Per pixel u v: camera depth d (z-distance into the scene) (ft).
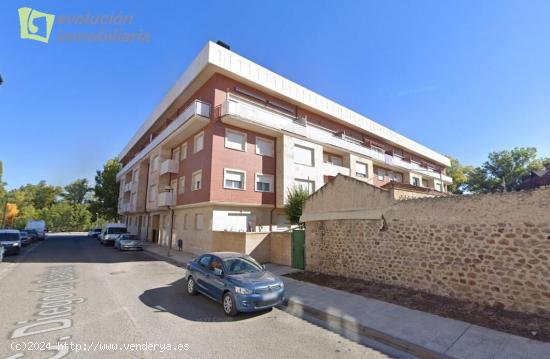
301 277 33.86
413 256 26.16
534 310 18.84
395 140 104.73
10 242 56.18
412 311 21.06
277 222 63.62
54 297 25.14
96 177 142.31
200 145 61.11
